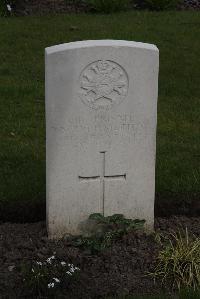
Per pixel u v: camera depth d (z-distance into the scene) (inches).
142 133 121.6
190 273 114.6
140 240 124.3
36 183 141.4
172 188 140.6
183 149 157.8
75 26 229.0
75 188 122.1
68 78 116.6
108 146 121.1
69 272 113.4
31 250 121.6
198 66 203.8
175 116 174.9
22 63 202.7
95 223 124.0
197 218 133.2
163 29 229.0
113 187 123.5
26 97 182.5
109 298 110.1
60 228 123.5
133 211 125.4
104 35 220.7
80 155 120.6
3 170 146.4
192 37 223.8
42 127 167.0
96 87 117.9
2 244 123.3
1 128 165.6
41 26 229.3
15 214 131.9
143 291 113.3
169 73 199.2
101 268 117.7
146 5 261.3
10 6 247.8
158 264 117.2
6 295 111.3
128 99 119.6
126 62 117.8
